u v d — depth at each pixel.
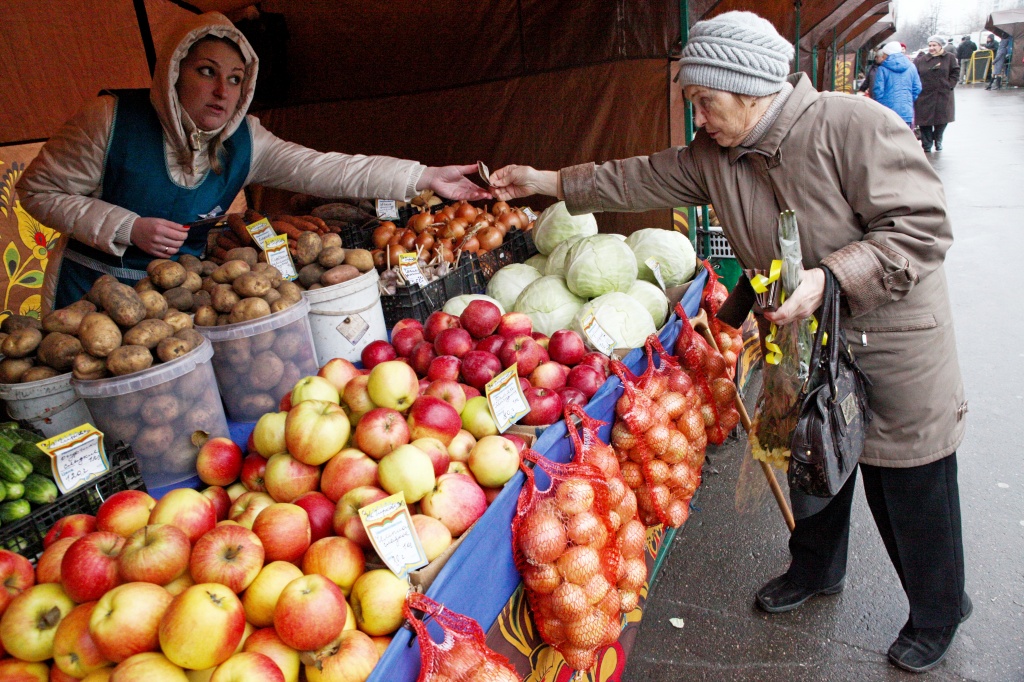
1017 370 5.14
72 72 4.58
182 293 2.24
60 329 1.91
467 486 1.69
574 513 1.80
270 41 4.89
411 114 4.93
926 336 2.20
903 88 14.51
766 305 2.06
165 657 1.14
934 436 2.30
